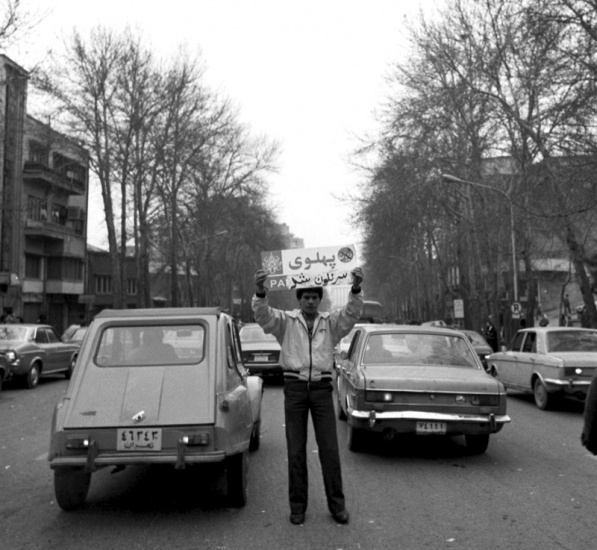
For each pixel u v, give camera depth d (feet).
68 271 165.68
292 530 19.13
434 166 115.75
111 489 23.89
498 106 94.38
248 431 21.75
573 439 34.68
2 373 54.60
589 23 62.69
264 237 196.34
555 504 21.91
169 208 158.92
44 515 20.77
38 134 124.98
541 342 48.37
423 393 28.27
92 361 21.47
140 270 142.51
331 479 19.88
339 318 20.30
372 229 137.69
